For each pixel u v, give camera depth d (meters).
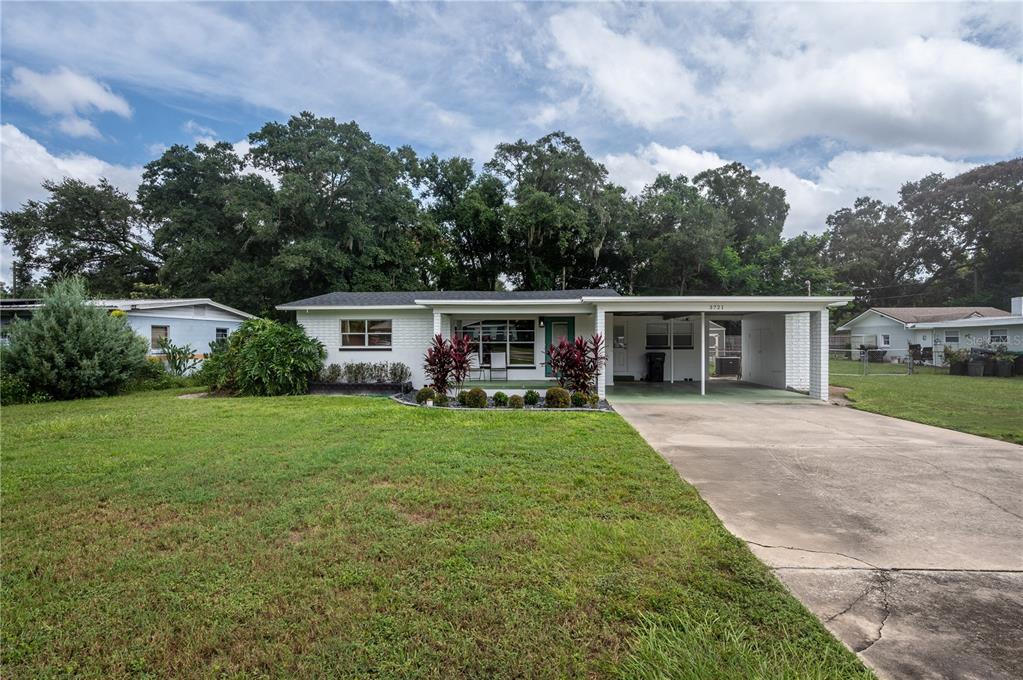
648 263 27.17
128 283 28.16
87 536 3.44
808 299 11.12
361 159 23.55
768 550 3.17
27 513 3.89
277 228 22.28
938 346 25.84
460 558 3.02
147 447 6.11
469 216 25.75
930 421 8.33
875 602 2.54
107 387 12.46
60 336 11.62
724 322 27.73
